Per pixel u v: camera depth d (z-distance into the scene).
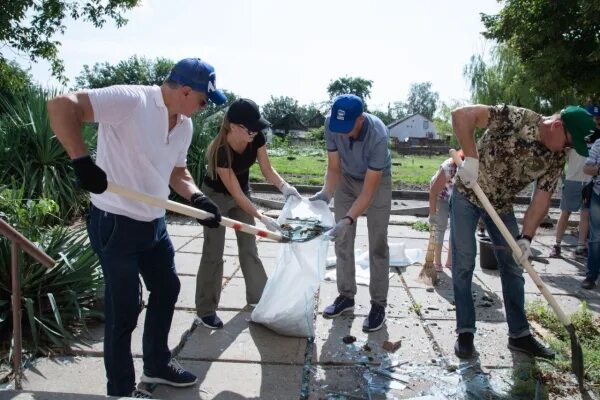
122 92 2.29
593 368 3.33
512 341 3.64
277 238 3.31
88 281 3.97
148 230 2.56
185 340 3.67
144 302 4.27
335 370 3.32
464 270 3.52
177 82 2.38
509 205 3.51
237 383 3.11
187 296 4.52
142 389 2.93
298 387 3.09
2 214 4.29
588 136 2.94
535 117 3.17
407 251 6.14
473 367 3.39
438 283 5.14
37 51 15.33
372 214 3.90
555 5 12.06
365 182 3.64
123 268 2.53
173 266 2.85
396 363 3.42
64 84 16.28
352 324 4.05
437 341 3.77
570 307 4.67
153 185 2.52
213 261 3.80
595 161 5.09
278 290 3.75
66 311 3.80
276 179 3.94
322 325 4.02
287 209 3.80
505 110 3.19
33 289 3.77
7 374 3.12
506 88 18.05
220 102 2.48
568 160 6.32
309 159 25.41
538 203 3.28
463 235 3.51
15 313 2.49
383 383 3.16
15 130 7.37
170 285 2.83
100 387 3.01
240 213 3.92
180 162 2.89
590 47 12.37
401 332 3.93
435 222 5.27
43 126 7.24
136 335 3.69
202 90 2.39
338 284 4.24
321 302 4.51
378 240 3.93
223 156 3.56
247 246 4.20
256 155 3.82
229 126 3.53
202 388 3.03
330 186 4.02
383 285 3.98
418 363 3.44
